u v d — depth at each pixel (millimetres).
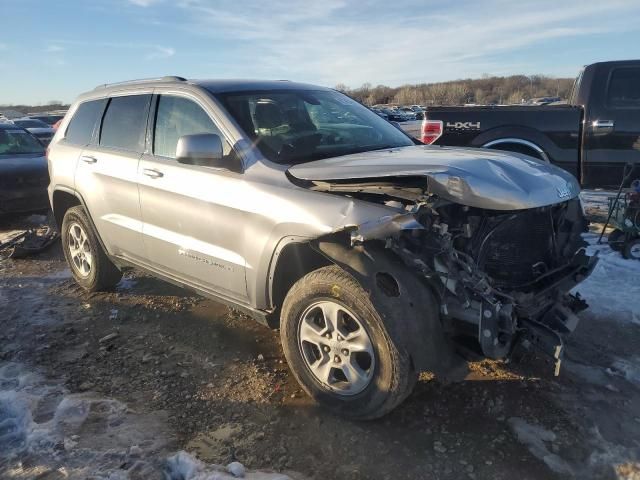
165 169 4156
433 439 3076
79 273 5516
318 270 3262
